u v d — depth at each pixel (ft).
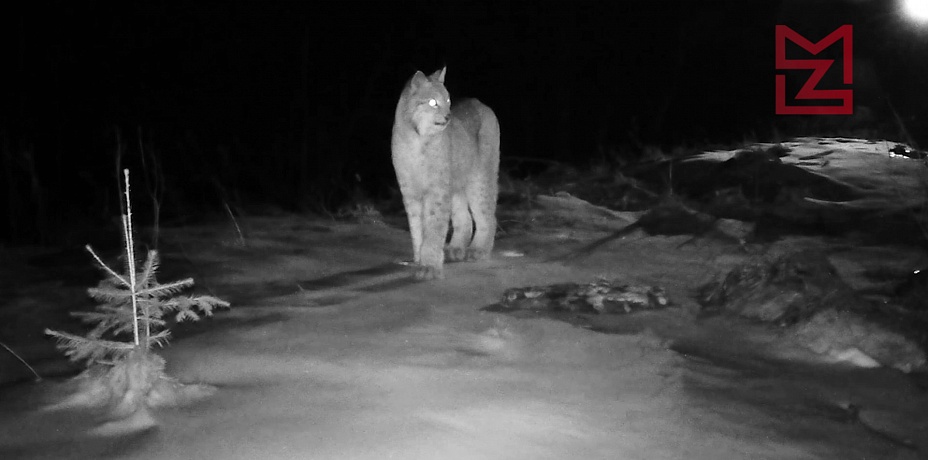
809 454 8.14
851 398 9.41
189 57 39.88
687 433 8.44
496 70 50.19
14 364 9.96
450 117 14.57
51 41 35.68
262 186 29.17
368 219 19.83
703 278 14.12
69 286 13.14
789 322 11.35
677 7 50.98
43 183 25.79
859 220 18.07
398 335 10.87
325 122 40.27
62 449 7.94
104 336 10.77
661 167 24.50
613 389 9.37
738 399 9.25
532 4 50.29
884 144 28.63
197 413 8.61
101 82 36.86
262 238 17.20
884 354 10.46
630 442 8.23
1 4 34.30
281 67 41.60
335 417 8.53
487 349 10.46
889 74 45.60
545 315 11.89
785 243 16.38
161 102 38.11
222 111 39.60
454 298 12.73
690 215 17.84
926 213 18.43
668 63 51.39
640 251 16.08
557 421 8.59
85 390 9.02
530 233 18.31
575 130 46.52
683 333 11.29
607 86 51.01
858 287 13.03
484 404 8.89
